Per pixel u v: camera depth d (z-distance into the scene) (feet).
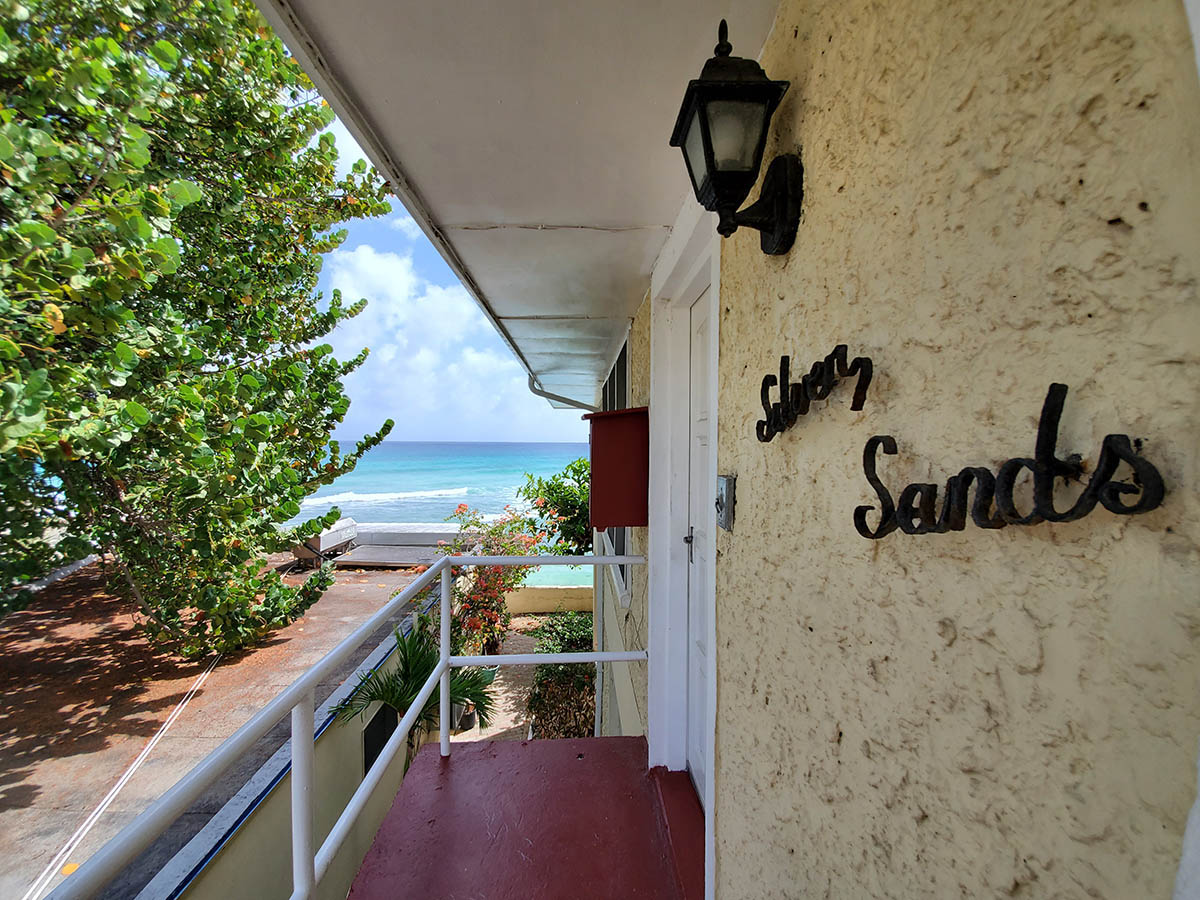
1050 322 1.62
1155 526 1.31
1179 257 1.28
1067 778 1.53
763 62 4.12
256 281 17.30
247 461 13.99
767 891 3.73
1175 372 1.28
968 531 1.93
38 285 9.49
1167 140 1.30
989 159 1.87
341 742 14.67
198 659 16.67
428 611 19.92
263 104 15.72
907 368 2.30
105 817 10.32
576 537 32.32
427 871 6.26
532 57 4.27
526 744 8.81
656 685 8.21
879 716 2.45
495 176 6.05
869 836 2.51
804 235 3.33
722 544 4.92
